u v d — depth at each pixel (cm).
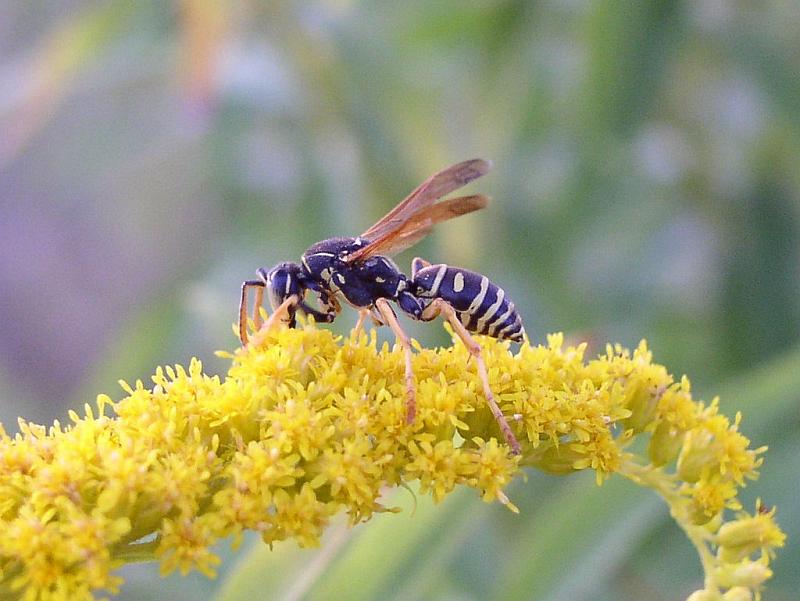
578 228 19
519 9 19
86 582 13
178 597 16
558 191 19
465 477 14
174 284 24
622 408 14
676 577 18
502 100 19
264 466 13
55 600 13
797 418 18
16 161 32
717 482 14
